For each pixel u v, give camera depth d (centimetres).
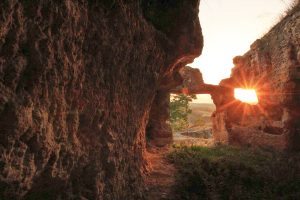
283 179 1123
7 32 312
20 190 360
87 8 474
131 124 791
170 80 1431
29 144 369
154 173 1086
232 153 1539
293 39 1384
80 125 507
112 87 616
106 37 545
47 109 397
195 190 984
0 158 319
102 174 594
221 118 2145
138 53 737
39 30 359
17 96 338
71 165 477
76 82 467
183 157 1359
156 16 899
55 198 460
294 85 1429
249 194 997
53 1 375
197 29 1066
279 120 1658
